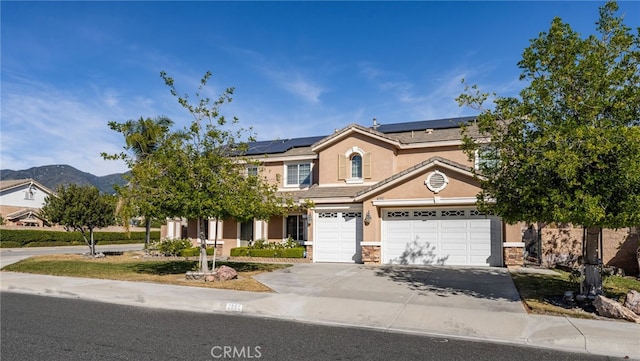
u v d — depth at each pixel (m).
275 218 24.02
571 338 7.88
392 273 15.85
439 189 17.69
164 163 14.41
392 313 9.88
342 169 22.33
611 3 10.72
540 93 10.50
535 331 8.39
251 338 7.95
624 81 10.03
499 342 7.98
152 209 14.15
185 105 14.92
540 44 10.92
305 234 23.05
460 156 21.09
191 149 14.93
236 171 15.55
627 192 9.23
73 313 10.09
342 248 20.11
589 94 10.23
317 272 16.44
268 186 16.36
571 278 12.20
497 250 17.44
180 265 19.62
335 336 8.23
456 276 14.98
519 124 10.84
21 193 50.16
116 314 10.00
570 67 10.21
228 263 19.97
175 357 6.71
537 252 19.03
